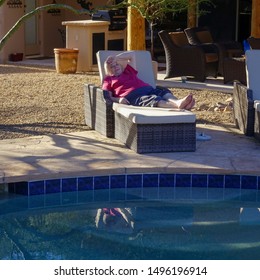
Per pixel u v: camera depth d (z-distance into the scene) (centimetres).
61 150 838
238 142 887
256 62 966
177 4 1084
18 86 1281
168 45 1338
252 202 738
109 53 1000
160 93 925
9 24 1680
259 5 1470
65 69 1456
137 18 1312
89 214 696
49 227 656
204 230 649
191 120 827
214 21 1755
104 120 909
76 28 1502
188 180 774
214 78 1398
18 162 782
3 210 704
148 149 827
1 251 593
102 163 782
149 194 759
